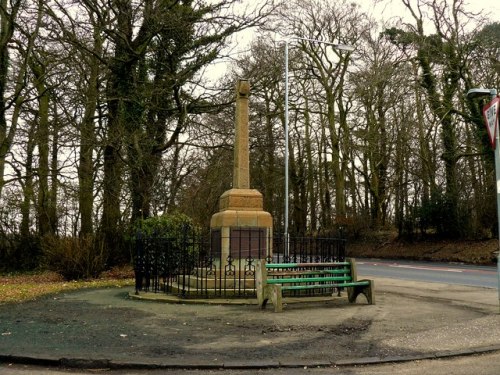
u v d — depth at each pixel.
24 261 21.98
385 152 36.28
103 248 17.12
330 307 9.38
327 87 34.59
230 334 6.89
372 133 34.28
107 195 19.77
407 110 32.44
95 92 20.33
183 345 6.25
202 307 9.27
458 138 30.33
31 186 22.38
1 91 20.62
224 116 22.48
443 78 28.67
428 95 29.30
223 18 20.27
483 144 27.08
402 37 29.72
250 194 12.11
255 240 11.80
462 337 6.74
